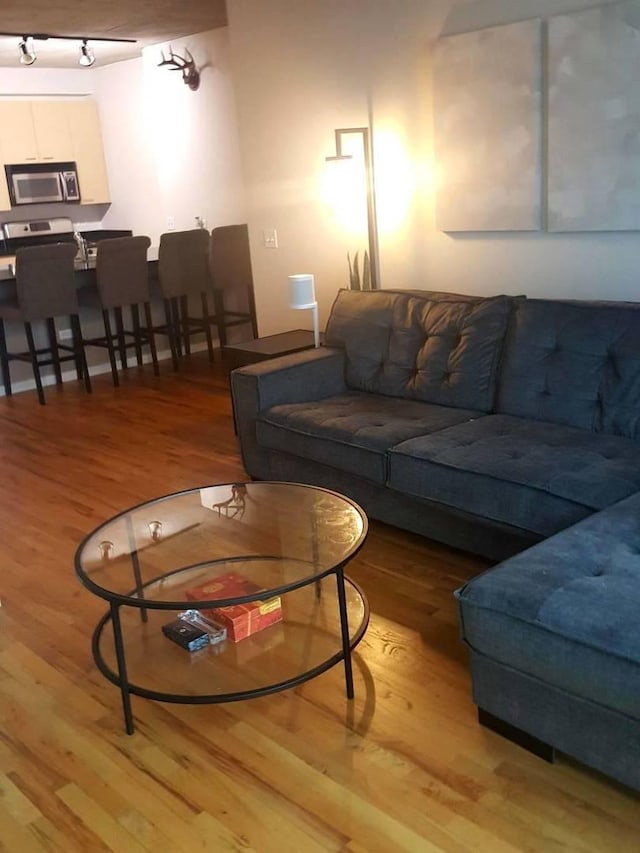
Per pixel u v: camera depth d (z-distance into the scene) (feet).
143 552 8.46
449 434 9.84
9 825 6.29
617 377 9.45
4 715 7.62
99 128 26.00
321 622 8.29
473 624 6.43
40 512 12.39
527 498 8.23
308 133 14.60
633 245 10.73
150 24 19.20
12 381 19.74
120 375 20.83
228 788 6.48
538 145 11.21
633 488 8.00
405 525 10.12
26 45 19.62
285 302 16.30
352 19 13.14
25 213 25.85
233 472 13.37
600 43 10.18
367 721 7.13
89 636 8.87
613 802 6.04
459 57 11.68
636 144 10.21
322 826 6.01
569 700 6.00
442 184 12.50
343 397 12.16
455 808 6.08
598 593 6.03
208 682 7.36
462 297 11.52
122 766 6.84
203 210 23.16
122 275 19.33
